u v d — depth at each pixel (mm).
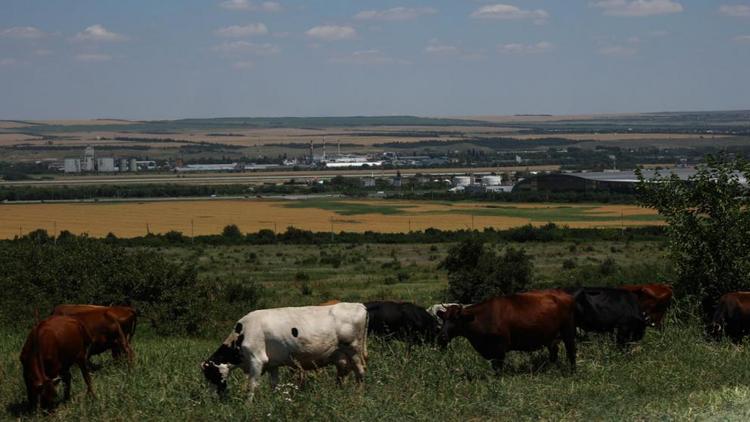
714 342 19469
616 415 13703
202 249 82938
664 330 19859
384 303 18859
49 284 30453
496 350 16828
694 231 22875
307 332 15312
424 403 14477
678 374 16406
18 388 16703
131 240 92500
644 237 87438
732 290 22344
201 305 31578
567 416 13781
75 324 15570
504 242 88125
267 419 13766
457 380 15984
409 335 18750
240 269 64938
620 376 16375
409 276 58031
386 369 16234
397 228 108688
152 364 18875
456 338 19562
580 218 116562
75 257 31875
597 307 18094
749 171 22953
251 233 102938
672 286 23078
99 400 15281
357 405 14180
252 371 15172
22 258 31688
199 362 19000
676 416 13438
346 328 15633
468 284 36500
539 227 98938
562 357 18062
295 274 60469
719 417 13273
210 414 14195
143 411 14602
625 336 18312
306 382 15703
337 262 68938
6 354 20797
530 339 16875
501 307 16797
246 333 15234
